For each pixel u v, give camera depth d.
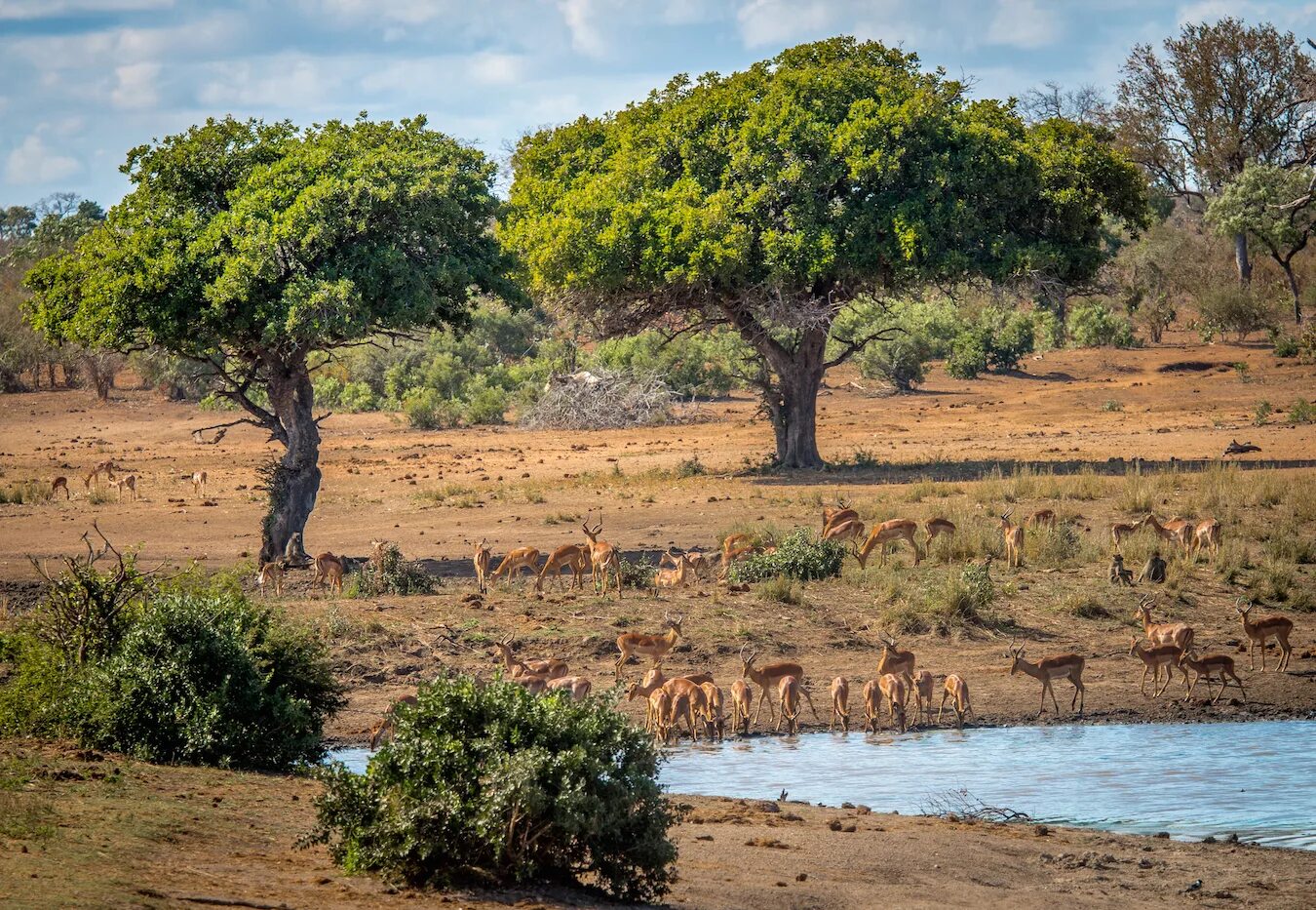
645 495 131.38
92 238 98.62
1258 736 53.66
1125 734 54.53
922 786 45.75
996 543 94.12
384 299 96.50
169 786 37.81
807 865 33.53
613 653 69.06
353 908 26.02
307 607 77.19
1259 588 82.81
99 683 43.66
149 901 24.41
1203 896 31.92
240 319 92.44
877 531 89.62
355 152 99.88
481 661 66.81
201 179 99.94
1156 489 119.75
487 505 129.50
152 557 102.25
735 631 72.69
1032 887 32.62
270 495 96.38
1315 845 37.66
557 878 30.48
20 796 34.12
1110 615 77.75
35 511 132.25
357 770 46.59
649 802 30.72
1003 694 62.03
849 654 69.94
